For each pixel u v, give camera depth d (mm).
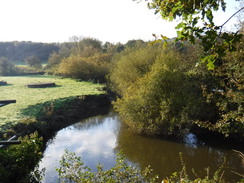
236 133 13000
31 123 14742
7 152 8312
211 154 11898
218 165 10625
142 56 21703
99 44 49344
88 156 12070
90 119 19859
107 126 17703
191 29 2895
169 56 18000
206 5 3021
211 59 3037
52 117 17750
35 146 9555
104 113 21641
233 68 9250
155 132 14648
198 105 13367
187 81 14477
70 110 20531
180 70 16125
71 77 39375
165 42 3076
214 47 2928
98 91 27156
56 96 23500
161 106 13758
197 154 12000
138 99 14820
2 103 9430
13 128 13672
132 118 14836
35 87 30578
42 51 66875
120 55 29453
